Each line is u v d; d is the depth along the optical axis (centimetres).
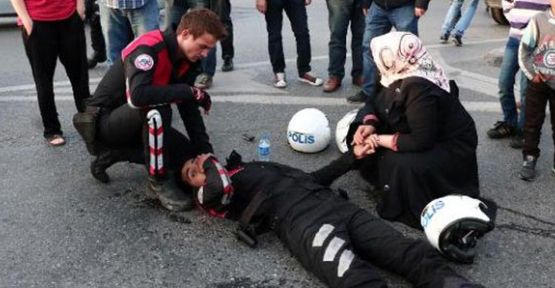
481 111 529
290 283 292
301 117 438
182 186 362
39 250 317
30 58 432
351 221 298
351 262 271
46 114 449
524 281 293
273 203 316
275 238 329
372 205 365
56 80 621
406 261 279
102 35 665
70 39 432
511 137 463
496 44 817
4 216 351
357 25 582
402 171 332
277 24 585
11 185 389
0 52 762
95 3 661
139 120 344
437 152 334
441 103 333
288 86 605
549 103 394
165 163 348
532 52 379
